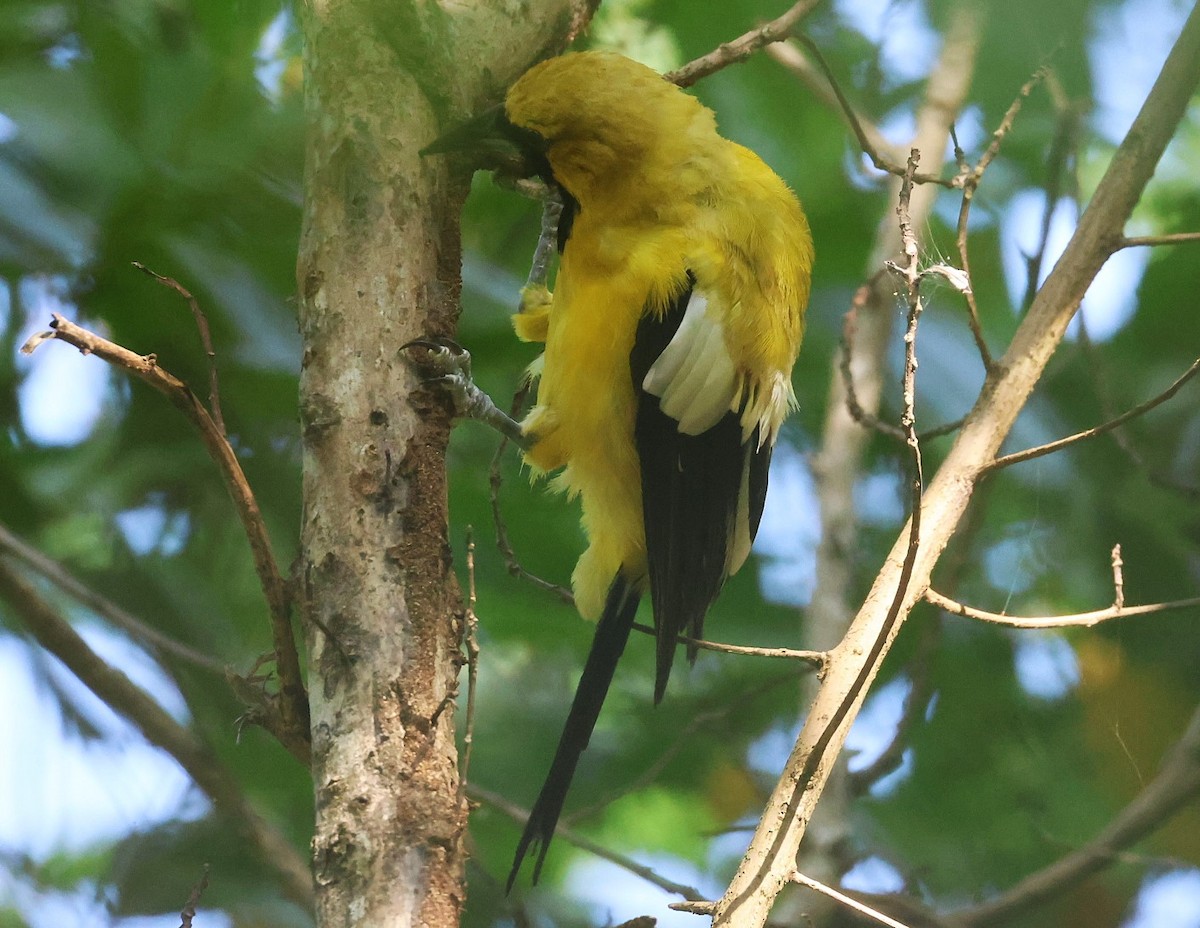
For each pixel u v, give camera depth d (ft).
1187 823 43.04
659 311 30.48
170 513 40.22
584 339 30.83
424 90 24.94
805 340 44.93
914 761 44.27
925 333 43.75
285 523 39.19
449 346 24.12
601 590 32.71
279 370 34.68
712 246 30.81
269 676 23.02
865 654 23.93
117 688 33.96
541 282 33.83
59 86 31.27
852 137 46.06
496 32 28.37
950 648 44.50
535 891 45.50
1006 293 45.32
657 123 30.53
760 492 33.37
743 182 31.68
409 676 21.59
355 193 23.70
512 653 45.70
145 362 20.86
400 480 22.59
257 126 31.01
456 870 20.79
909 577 22.53
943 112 39.47
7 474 38.88
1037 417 43.34
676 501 30.83
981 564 44.70
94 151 31.14
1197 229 43.98
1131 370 43.62
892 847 42.86
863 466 45.75
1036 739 43.70
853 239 46.19
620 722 46.09
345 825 20.71
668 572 30.68
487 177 43.73
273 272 34.35
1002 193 45.88
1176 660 42.70
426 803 20.89
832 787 36.35
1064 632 43.73
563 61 30.12
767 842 22.41
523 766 44.62
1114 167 27.73
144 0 31.19
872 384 40.09
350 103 24.09
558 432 31.30
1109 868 41.22
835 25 45.14
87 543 40.50
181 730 34.37
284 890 34.60
